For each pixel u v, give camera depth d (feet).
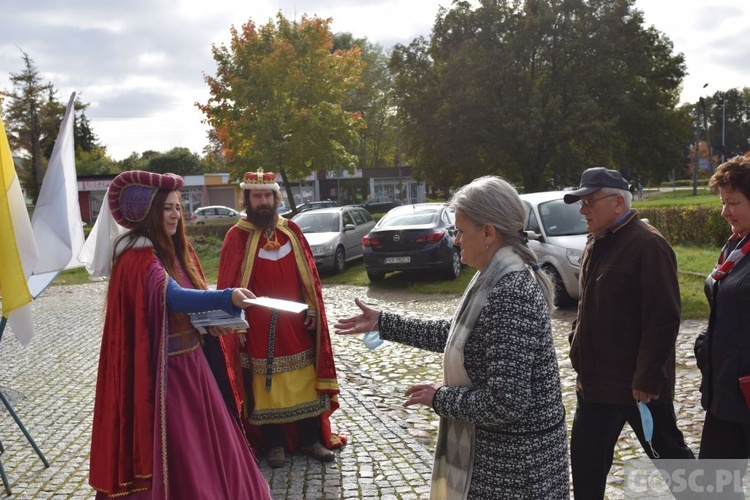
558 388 7.01
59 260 15.07
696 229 49.16
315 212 52.24
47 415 18.74
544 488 6.83
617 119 88.53
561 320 28.25
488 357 6.68
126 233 9.51
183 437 9.14
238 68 74.54
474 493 6.98
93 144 214.28
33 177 140.67
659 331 9.40
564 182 93.76
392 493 12.92
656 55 95.66
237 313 8.98
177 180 9.67
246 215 14.70
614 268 9.91
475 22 92.73
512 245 7.06
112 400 9.18
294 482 13.52
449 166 97.14
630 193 10.30
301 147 72.95
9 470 14.65
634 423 10.30
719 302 8.98
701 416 16.20
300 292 14.66
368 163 208.64
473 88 87.56
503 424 6.81
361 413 18.01
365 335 8.43
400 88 98.43
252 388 14.29
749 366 8.63
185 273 10.02
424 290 39.29
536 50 90.43
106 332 9.37
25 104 139.74
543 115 85.56
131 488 9.02
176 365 9.39
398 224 43.09
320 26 74.38
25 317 12.44
